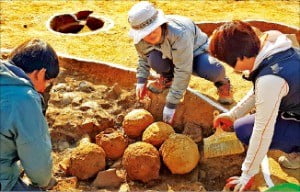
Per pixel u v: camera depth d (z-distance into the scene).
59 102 4.14
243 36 2.65
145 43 3.66
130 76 4.34
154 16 3.34
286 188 2.96
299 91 2.77
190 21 3.65
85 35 5.08
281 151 3.60
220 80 3.89
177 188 3.44
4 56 4.60
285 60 2.69
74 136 3.90
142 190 3.43
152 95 4.05
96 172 3.51
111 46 4.88
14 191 2.71
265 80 2.67
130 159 3.44
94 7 5.78
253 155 2.86
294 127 3.12
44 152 2.57
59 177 3.54
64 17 5.51
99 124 3.93
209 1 6.04
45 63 2.51
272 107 2.68
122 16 5.56
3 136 2.47
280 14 5.74
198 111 3.97
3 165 2.61
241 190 3.00
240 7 5.91
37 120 2.49
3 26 5.22
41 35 5.06
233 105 4.00
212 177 3.60
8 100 2.40
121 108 4.12
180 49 3.43
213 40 2.74
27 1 5.85
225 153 3.57
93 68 4.46
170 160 3.46
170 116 3.76
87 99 4.19
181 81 3.59
